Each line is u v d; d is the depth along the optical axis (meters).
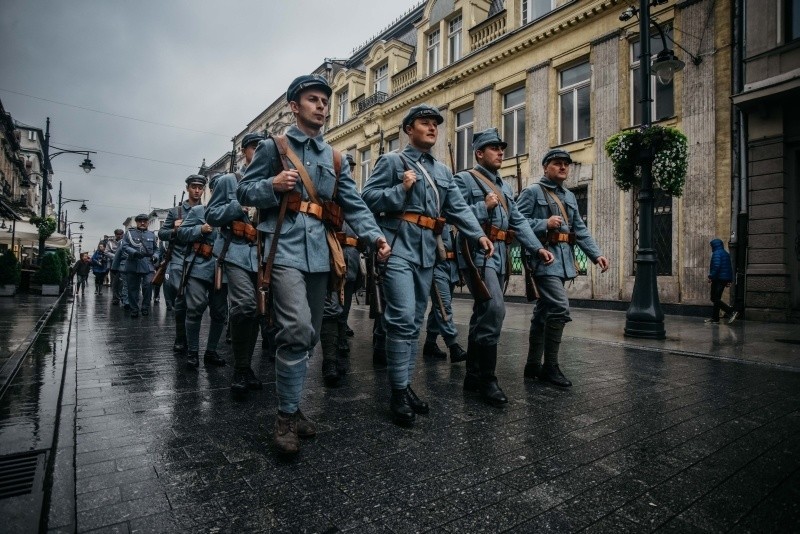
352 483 2.08
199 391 3.59
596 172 12.14
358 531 1.70
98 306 11.05
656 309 6.69
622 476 2.19
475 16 16.69
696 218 10.16
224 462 2.29
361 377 4.21
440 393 3.64
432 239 3.15
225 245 3.65
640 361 5.04
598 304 11.82
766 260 9.23
